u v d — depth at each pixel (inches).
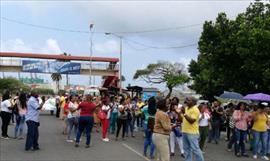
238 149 652.1
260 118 637.3
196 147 483.5
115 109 923.4
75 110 717.9
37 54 2381.9
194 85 1882.4
